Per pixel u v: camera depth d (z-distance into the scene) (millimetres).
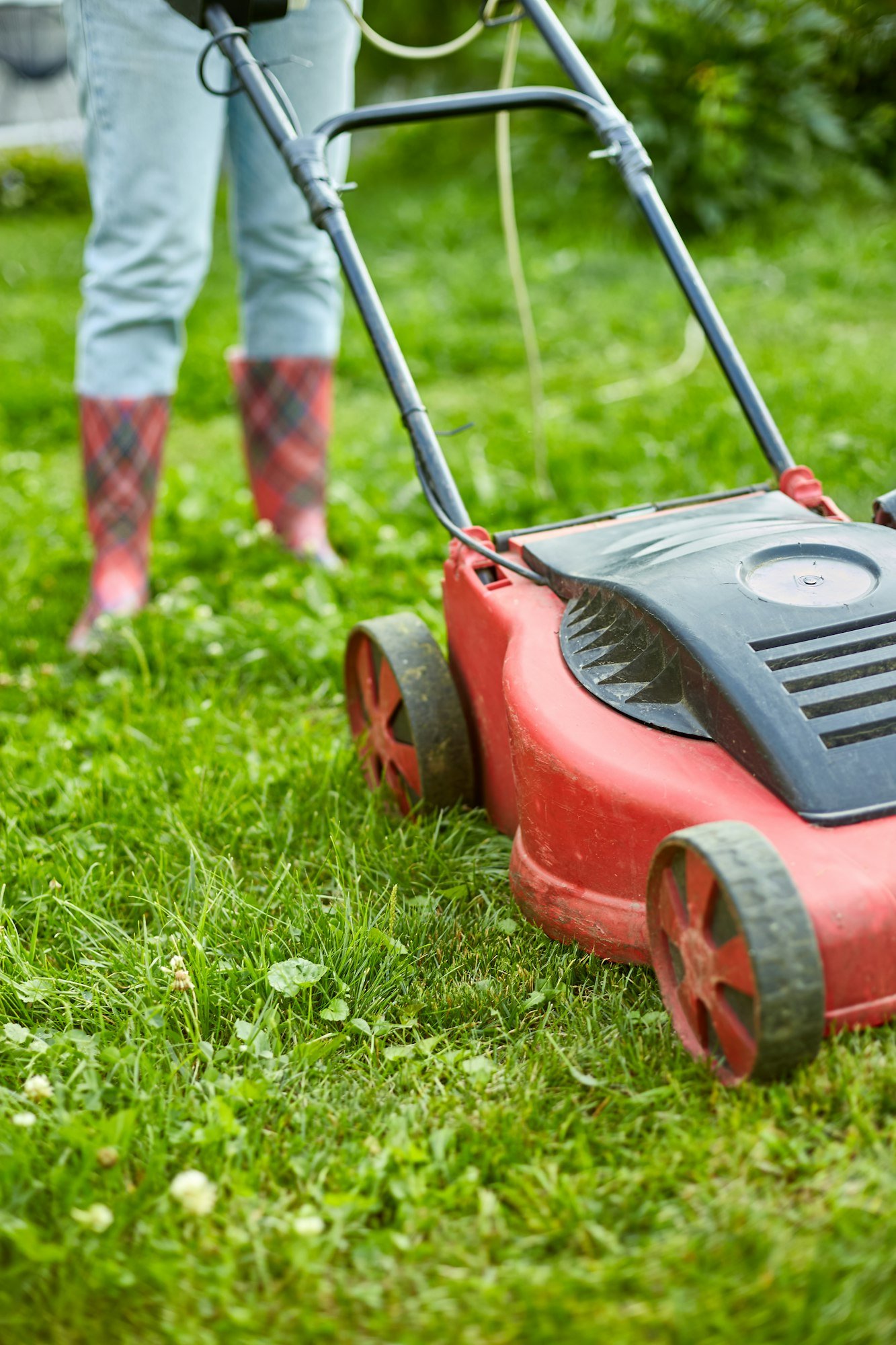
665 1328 1365
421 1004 1966
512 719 2004
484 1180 1621
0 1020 1993
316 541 3793
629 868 1865
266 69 2703
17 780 2729
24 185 10156
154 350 3342
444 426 4848
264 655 3193
